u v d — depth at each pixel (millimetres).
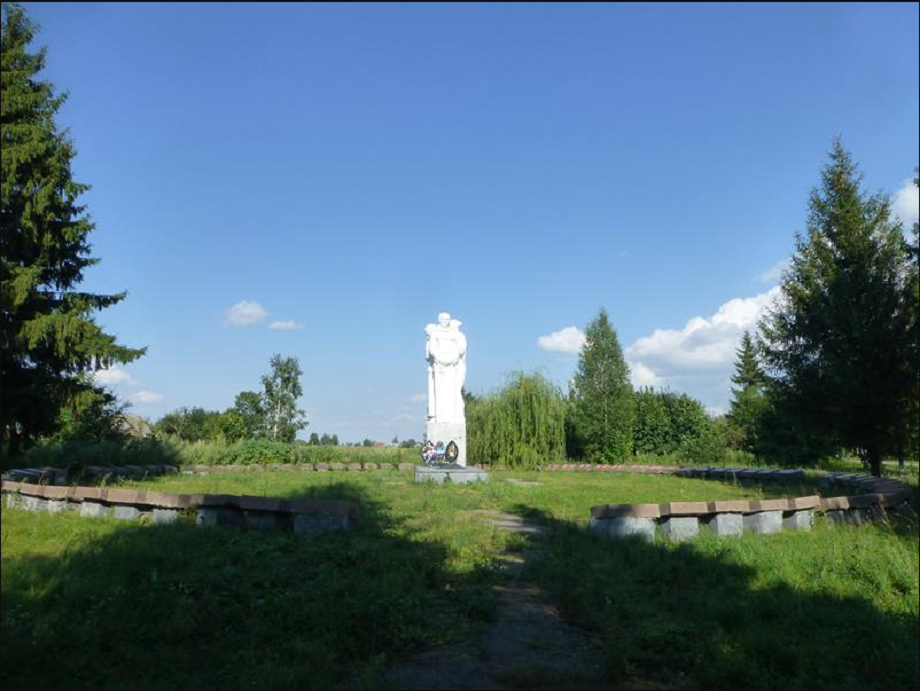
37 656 5258
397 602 6340
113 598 6414
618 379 33438
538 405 30188
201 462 25625
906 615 6496
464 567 8242
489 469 28734
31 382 16844
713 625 6238
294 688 4887
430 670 5422
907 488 14312
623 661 5426
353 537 9539
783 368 22719
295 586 7008
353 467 26797
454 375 22844
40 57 18953
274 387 43094
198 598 6590
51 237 17766
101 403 21281
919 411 20266
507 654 5770
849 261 21859
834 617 6383
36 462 18688
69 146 18312
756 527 10812
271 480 19703
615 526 10312
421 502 14211
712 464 31984
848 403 20469
